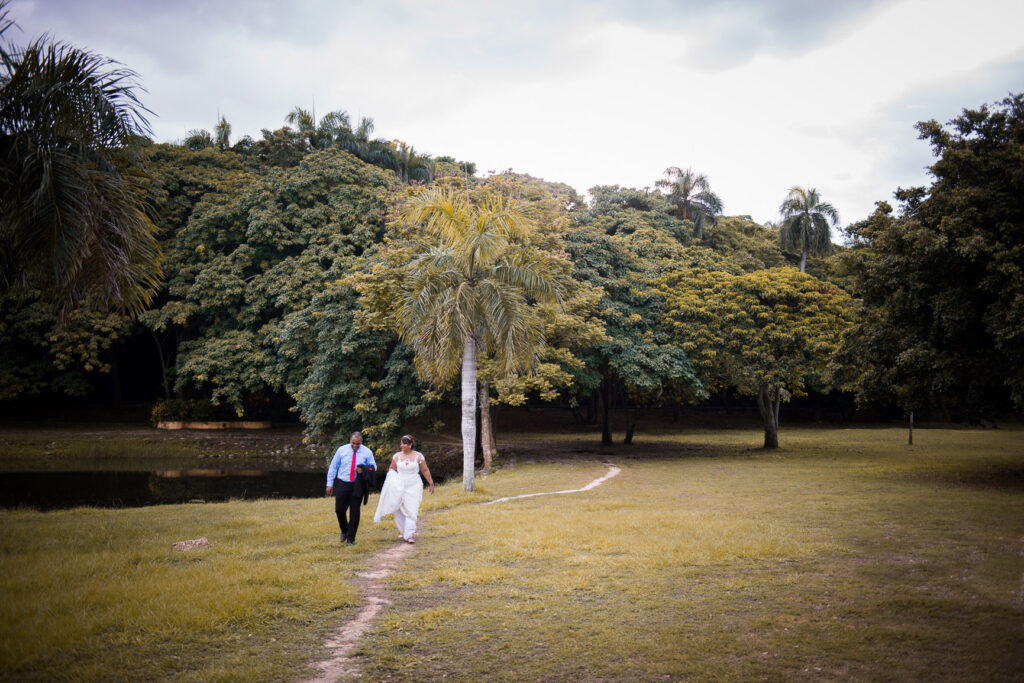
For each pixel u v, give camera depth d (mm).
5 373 35375
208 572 7336
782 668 4715
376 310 22703
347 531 9336
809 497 13898
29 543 9109
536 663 4887
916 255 16000
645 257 31797
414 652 5141
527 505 13070
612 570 7629
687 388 27750
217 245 37125
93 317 35125
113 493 22328
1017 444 30625
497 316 15914
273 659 4965
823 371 26031
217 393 33312
